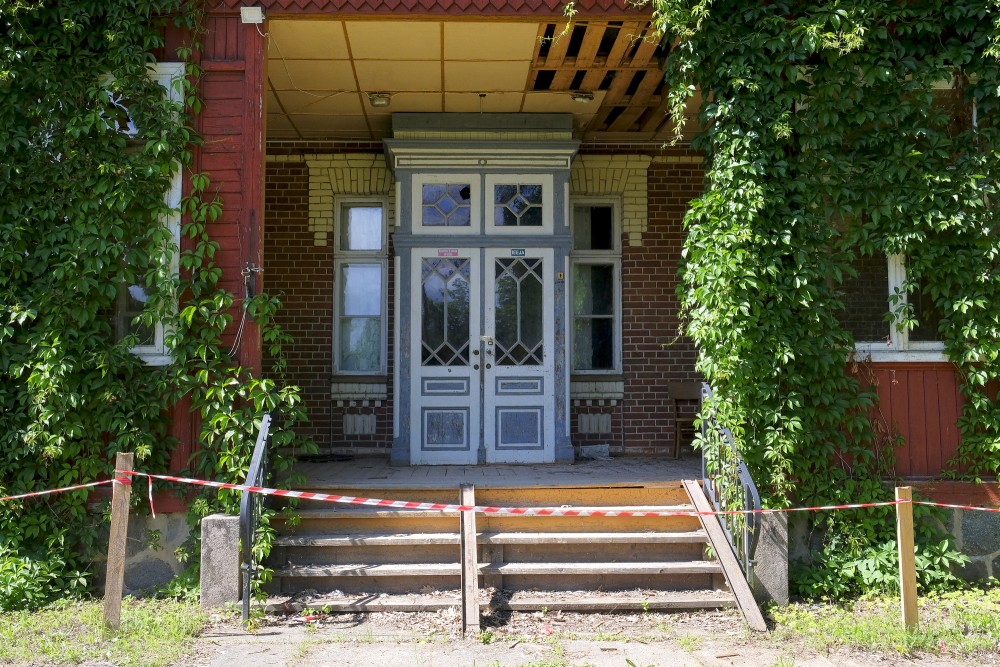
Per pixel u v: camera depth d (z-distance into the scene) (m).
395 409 8.45
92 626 5.16
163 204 6.16
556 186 8.70
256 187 6.28
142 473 5.62
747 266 6.08
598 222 9.66
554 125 8.70
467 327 8.59
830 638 5.01
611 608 5.52
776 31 6.21
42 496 6.00
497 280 8.65
